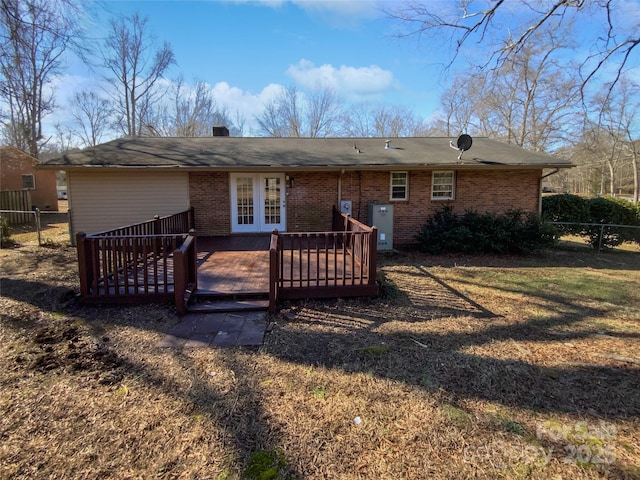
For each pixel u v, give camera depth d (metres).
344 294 5.79
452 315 5.16
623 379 3.38
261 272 6.85
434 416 2.81
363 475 2.24
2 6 8.17
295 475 2.24
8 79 10.99
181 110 34.81
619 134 28.97
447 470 2.28
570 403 3.00
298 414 2.84
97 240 5.32
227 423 2.72
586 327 4.74
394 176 11.64
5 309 5.20
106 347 4.05
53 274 7.33
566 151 28.27
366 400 3.03
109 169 10.20
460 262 9.12
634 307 5.60
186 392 3.14
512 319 5.00
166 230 8.70
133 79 30.98
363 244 6.07
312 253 8.67
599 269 8.59
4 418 2.78
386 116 36.59
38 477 2.21
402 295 6.12
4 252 9.77
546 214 13.16
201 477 2.21
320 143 13.78
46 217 18.83
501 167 10.88
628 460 2.36
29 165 21.47
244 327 4.63
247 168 10.49
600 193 39.25
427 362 3.70
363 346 4.07
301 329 4.59
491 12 7.50
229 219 11.58
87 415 2.82
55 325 4.66
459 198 11.78
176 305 5.00
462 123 29.20
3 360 3.73
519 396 3.09
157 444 2.50
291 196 11.66
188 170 10.64
